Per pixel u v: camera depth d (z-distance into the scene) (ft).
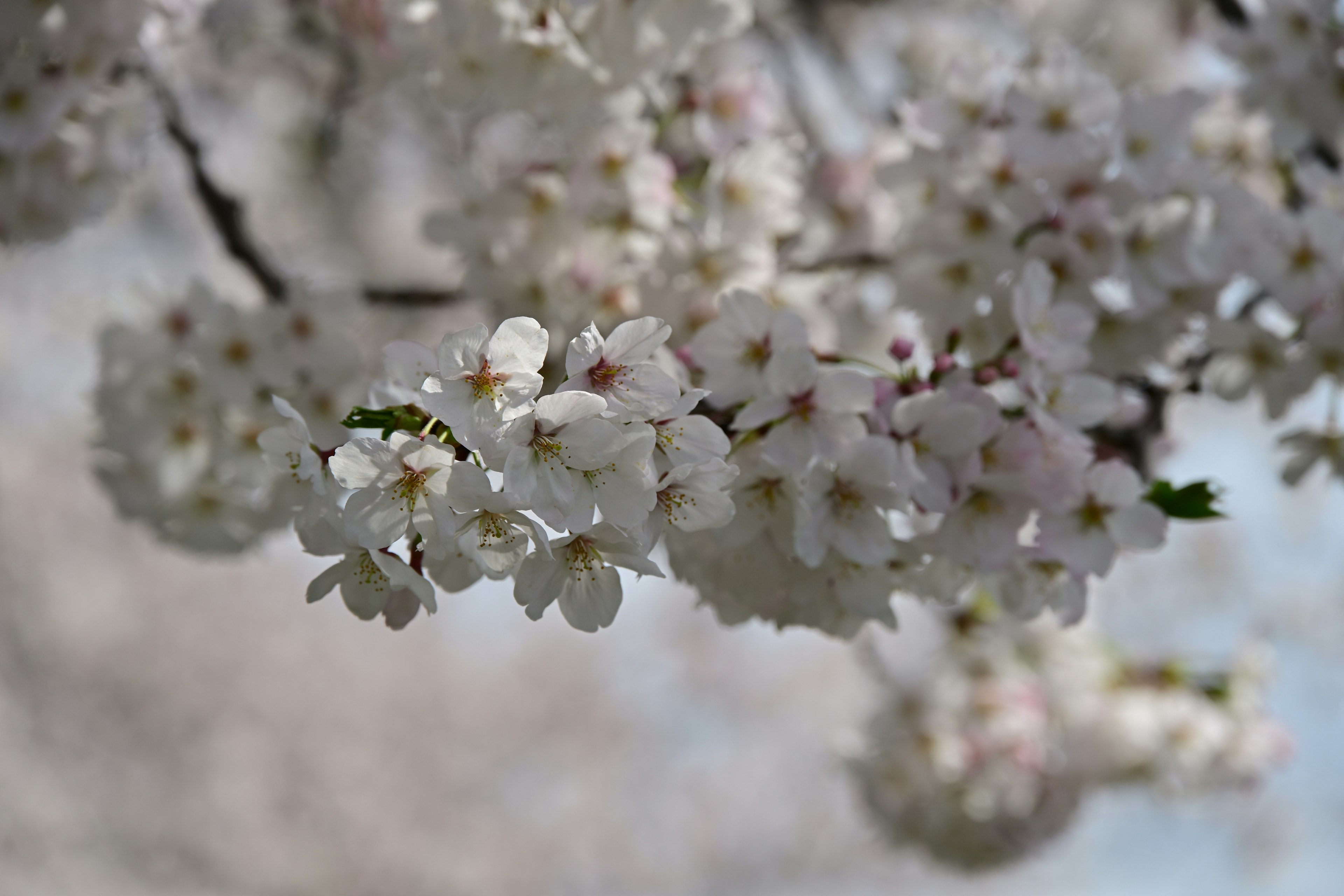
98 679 16.56
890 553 2.51
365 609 2.40
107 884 16.07
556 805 19.44
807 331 2.56
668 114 3.20
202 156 3.47
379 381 2.53
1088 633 4.53
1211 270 2.94
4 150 3.07
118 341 3.09
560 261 3.04
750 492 2.57
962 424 2.52
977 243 2.95
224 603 17.61
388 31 3.09
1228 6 3.56
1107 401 2.62
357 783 17.92
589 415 2.31
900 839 4.80
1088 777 4.49
